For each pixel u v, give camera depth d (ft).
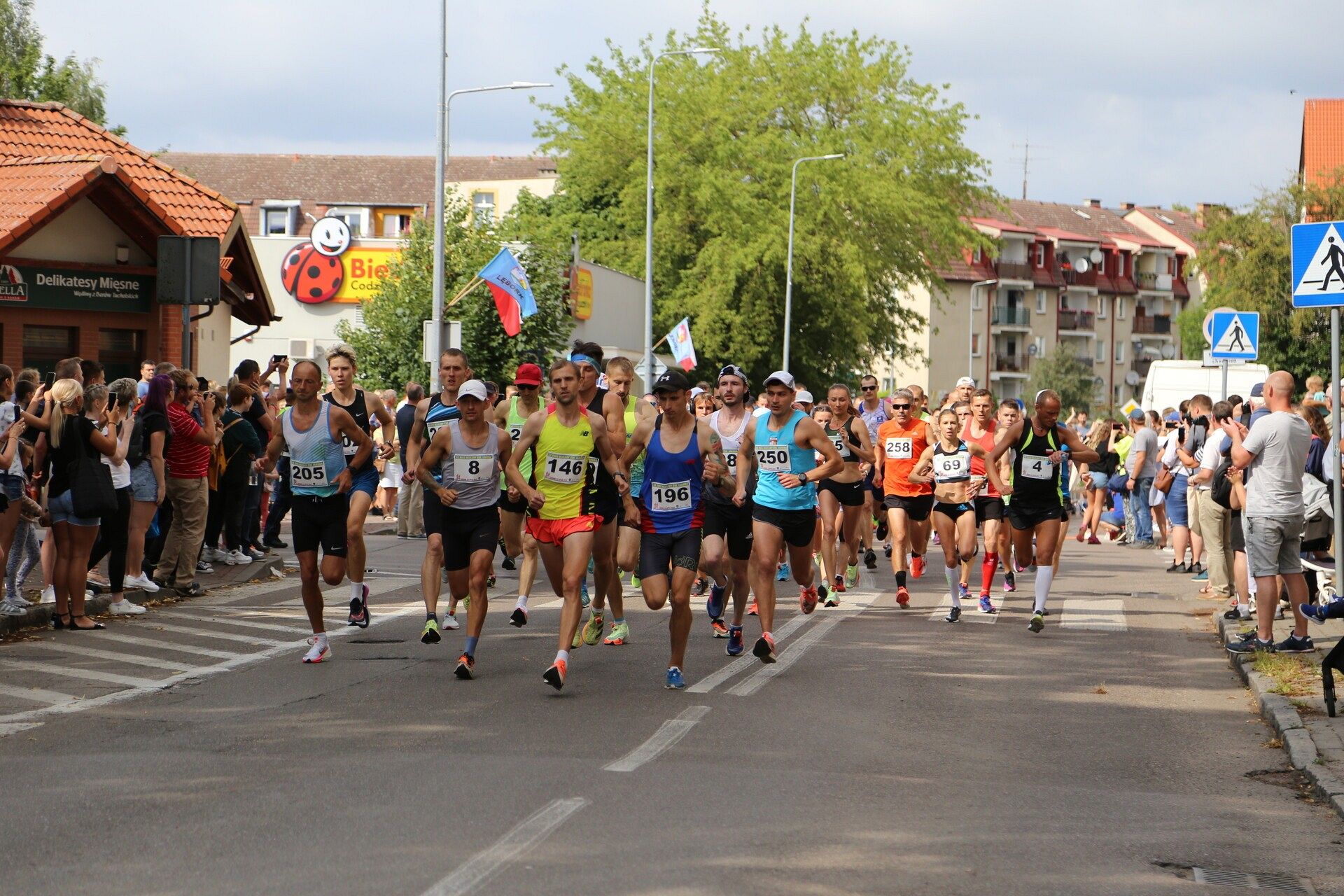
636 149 197.88
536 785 26.55
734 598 42.98
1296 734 32.60
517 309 103.96
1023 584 67.00
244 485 60.85
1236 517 51.52
